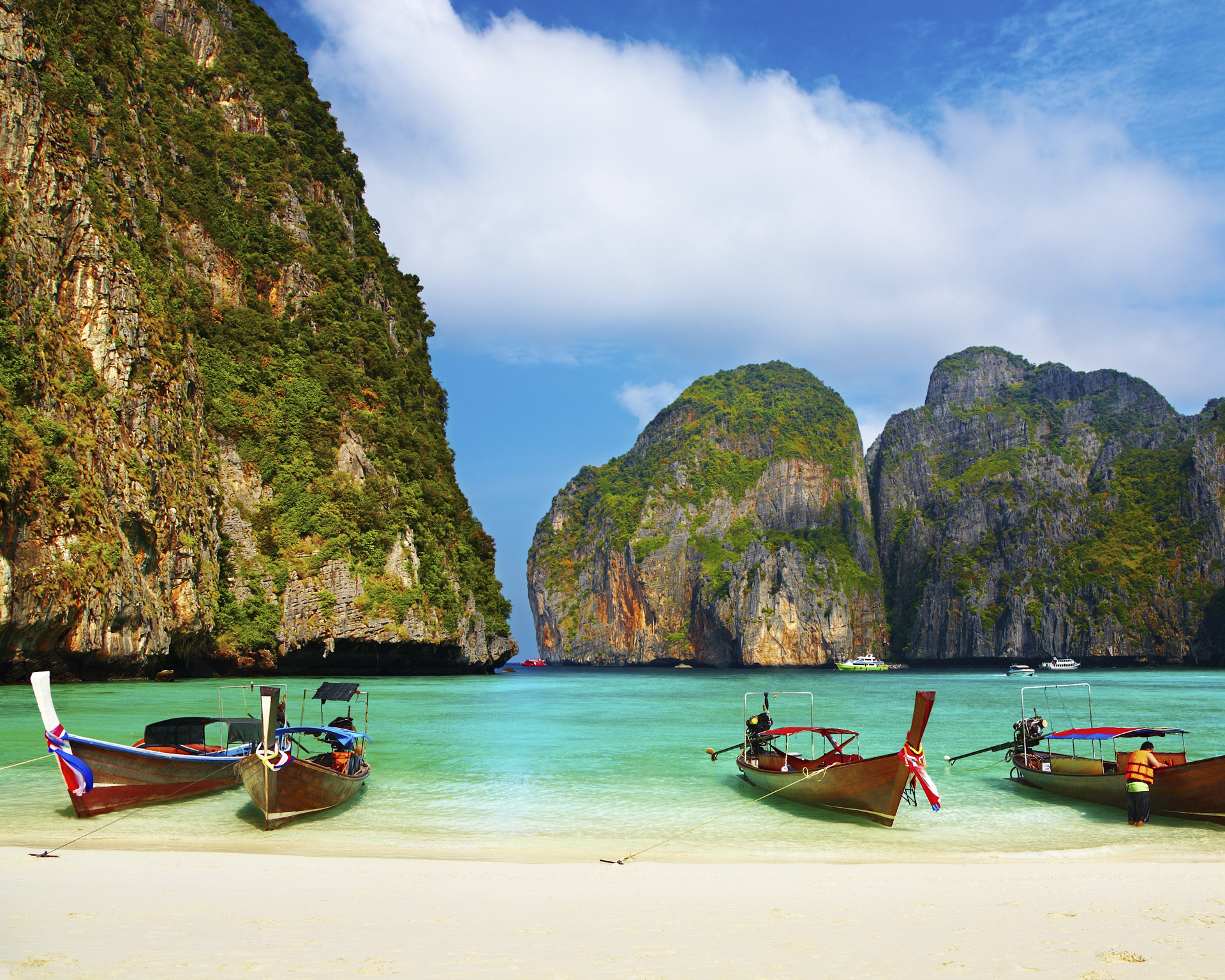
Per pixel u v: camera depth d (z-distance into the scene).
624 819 17.89
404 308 111.12
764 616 194.12
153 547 60.69
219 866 13.09
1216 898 11.15
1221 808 16.70
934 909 10.48
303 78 107.12
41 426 50.84
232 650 68.69
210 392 76.62
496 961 7.82
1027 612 190.38
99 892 10.84
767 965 7.74
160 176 78.25
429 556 86.75
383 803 19.33
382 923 9.46
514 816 18.11
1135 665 173.50
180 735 20.00
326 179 101.44
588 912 10.25
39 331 53.66
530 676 124.44
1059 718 42.78
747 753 22.34
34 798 18.70
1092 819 18.19
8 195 53.88
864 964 7.77
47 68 62.19
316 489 79.19
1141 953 8.07
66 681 51.62
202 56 93.56
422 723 37.66
